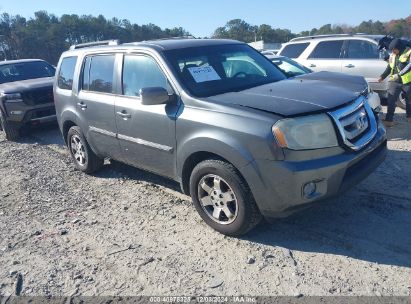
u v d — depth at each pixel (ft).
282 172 11.43
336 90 13.56
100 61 18.13
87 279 11.95
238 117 12.25
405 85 24.40
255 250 12.64
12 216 16.69
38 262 13.05
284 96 12.94
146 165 16.34
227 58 16.35
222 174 12.72
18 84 30.89
